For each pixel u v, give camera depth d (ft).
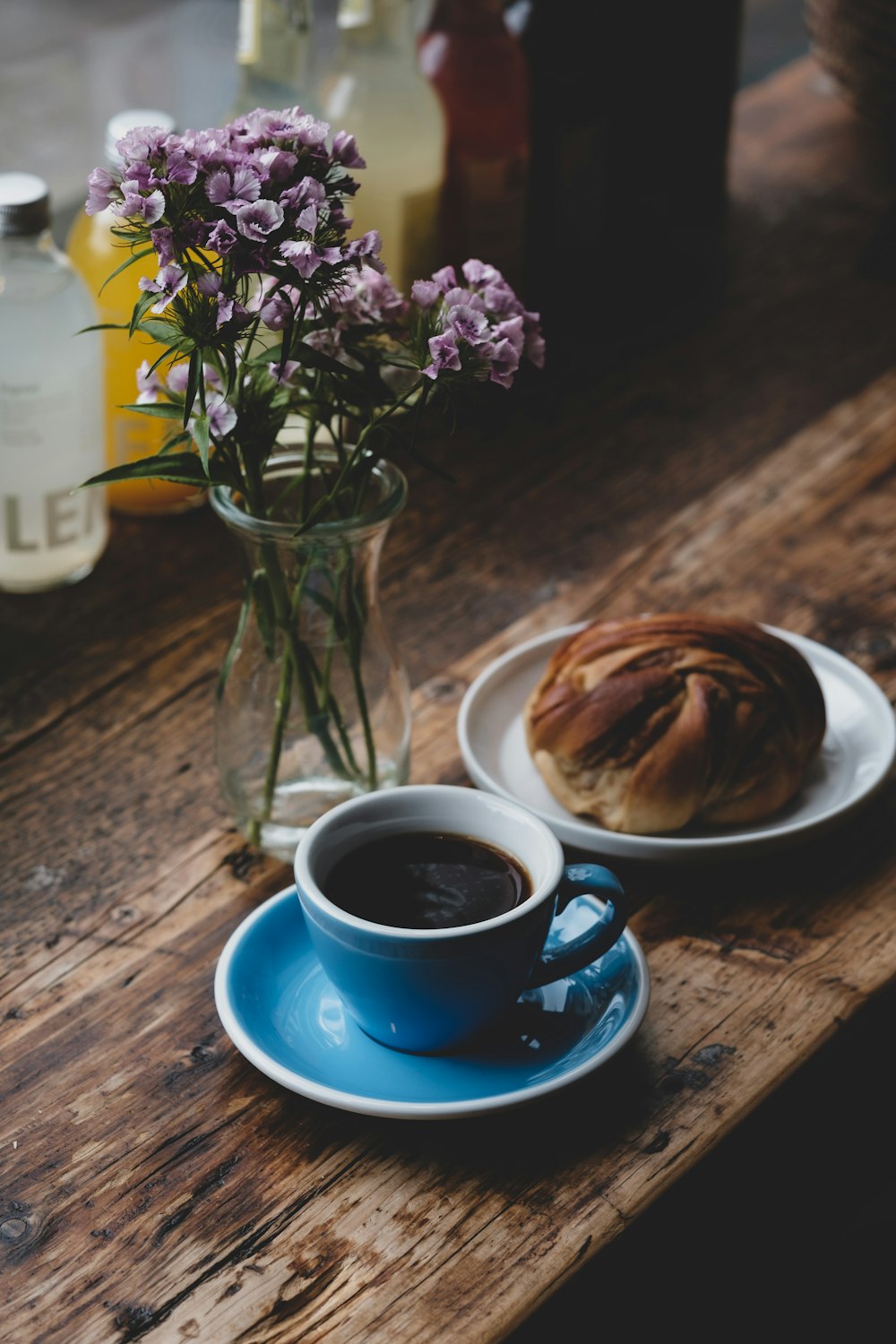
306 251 3.14
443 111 4.69
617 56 5.03
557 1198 3.24
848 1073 3.78
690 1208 3.40
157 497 4.53
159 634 4.25
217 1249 3.19
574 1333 3.29
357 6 4.59
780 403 4.98
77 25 6.07
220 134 3.21
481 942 3.20
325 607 3.51
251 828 3.68
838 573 4.41
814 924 3.63
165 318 3.26
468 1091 3.29
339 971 3.26
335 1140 3.30
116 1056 3.41
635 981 3.38
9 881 3.68
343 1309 3.12
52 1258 3.18
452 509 4.61
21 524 4.24
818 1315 4.21
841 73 5.62
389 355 3.45
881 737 3.88
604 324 5.26
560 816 3.74
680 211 5.38
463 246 4.86
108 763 3.93
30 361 4.10
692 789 3.65
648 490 4.68
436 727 3.98
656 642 3.75
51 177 5.51
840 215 5.95
